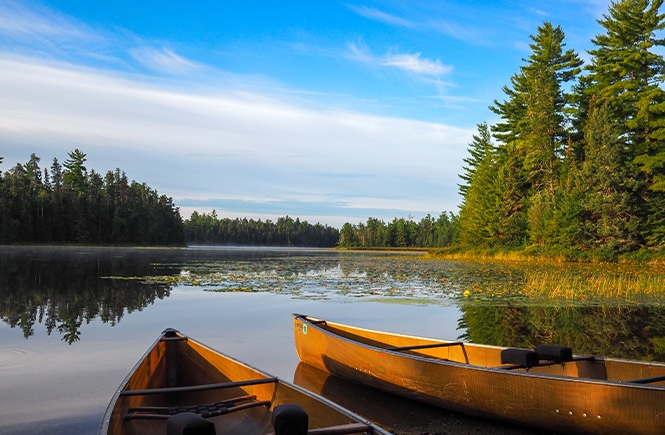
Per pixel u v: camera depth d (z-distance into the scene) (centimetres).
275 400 533
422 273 2819
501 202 4897
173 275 2483
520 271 2941
